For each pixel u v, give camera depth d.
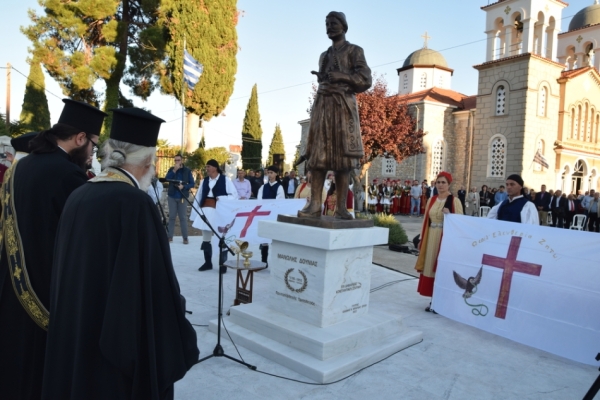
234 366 3.57
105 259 1.82
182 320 1.94
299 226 3.96
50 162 2.42
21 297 2.30
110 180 1.95
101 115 2.70
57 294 1.89
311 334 3.68
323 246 3.70
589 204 18.59
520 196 5.18
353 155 4.01
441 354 4.06
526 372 3.76
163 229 1.94
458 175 30.42
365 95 22.52
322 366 3.41
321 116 4.06
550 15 28.11
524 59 26.70
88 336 1.78
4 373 2.31
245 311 4.24
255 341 3.87
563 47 37.19
